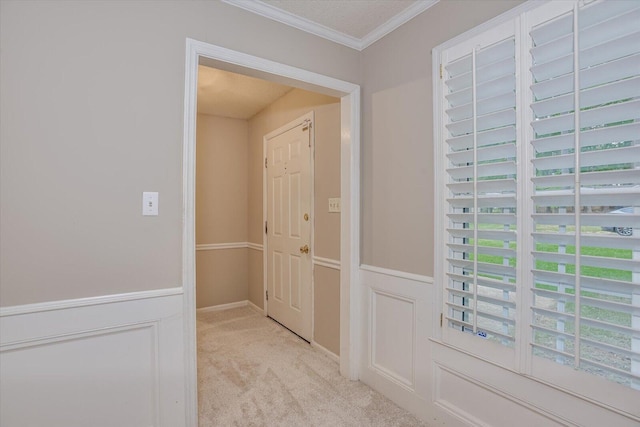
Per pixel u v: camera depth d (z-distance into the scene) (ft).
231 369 7.69
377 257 6.77
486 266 4.80
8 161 3.97
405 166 6.11
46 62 4.15
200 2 5.24
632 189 3.56
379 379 6.68
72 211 4.34
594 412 3.78
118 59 4.60
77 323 4.38
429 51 5.64
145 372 4.83
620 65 3.53
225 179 12.88
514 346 4.48
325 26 6.42
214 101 11.10
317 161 8.83
